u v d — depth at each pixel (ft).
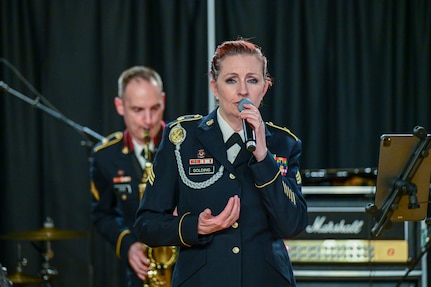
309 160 38.11
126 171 29.25
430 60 37.91
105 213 29.89
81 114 39.37
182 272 17.81
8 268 39.65
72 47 39.32
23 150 39.58
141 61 38.91
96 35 39.32
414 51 38.14
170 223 17.69
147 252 27.71
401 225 27.71
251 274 17.49
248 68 17.80
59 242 40.01
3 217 39.65
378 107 38.14
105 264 39.47
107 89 39.11
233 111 17.87
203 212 17.25
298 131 38.06
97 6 39.34
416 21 38.01
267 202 17.43
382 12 37.93
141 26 38.88
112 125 39.14
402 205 22.38
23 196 39.70
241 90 17.70
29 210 39.68
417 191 22.11
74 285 39.99
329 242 27.94
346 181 29.27
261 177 17.33
